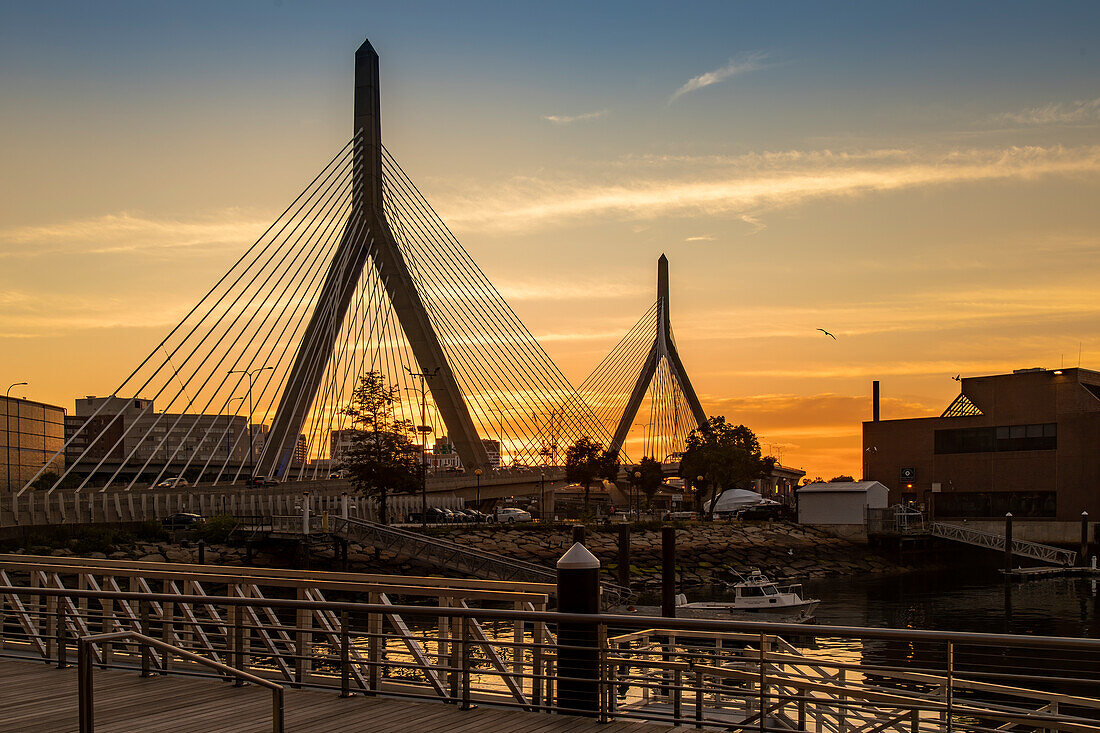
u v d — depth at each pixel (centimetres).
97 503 6781
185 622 1686
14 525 6153
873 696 1341
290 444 9225
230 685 1631
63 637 1786
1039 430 11412
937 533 10812
